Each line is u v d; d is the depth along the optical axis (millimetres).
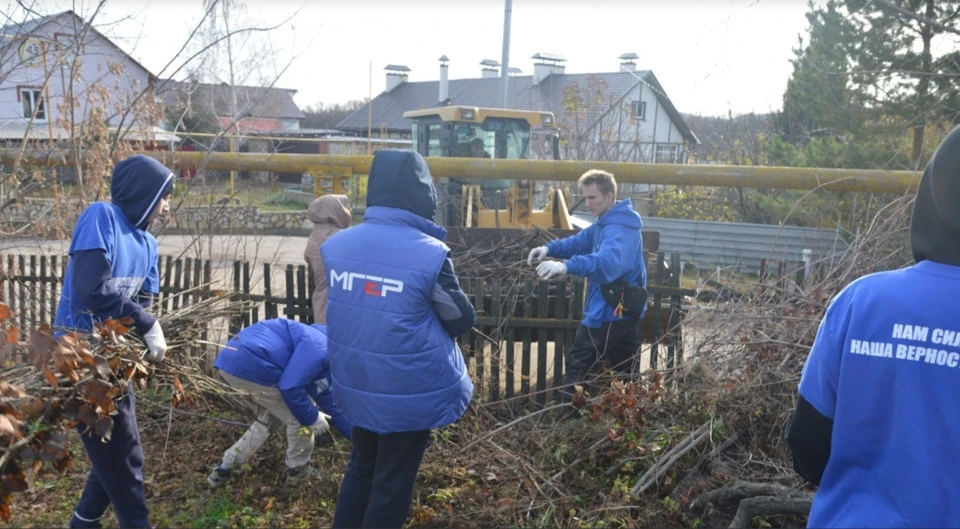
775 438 3875
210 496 4008
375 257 3014
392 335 2945
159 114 6105
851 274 4590
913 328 1729
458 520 3701
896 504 1704
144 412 4871
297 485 4070
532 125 10844
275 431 4207
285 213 18188
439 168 6422
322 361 3832
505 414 4977
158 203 3311
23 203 5789
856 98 10312
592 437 4195
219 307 4043
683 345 4684
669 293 5188
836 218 9930
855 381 1787
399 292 2959
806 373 1934
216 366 3980
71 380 2854
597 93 22016
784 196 13273
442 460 4180
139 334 3217
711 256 13016
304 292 5457
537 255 5062
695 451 3912
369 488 3178
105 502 3395
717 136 23547
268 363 3867
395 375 2965
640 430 3986
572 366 4879
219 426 4805
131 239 3242
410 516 3713
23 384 2875
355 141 19484
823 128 11586
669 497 3652
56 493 4008
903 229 4719
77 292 3016
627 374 4508
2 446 2551
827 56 10703
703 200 16250
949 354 1688
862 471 1803
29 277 5590
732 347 4309
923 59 9570
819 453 1925
